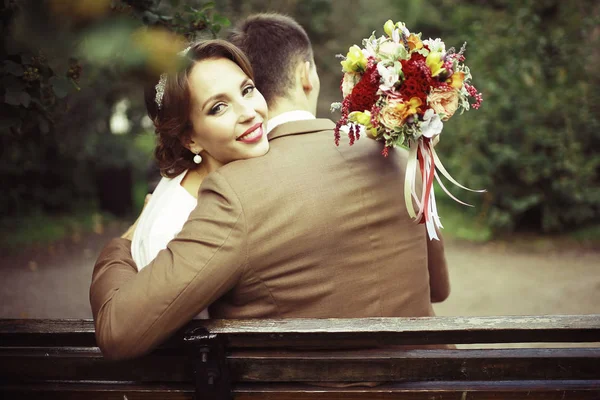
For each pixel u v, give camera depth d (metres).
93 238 7.37
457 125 7.41
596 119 7.24
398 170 1.75
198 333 1.38
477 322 1.40
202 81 1.68
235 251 1.49
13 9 0.79
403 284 1.69
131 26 0.77
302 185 1.58
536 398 1.44
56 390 1.49
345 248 1.61
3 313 4.51
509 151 6.85
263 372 1.45
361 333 1.38
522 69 7.18
